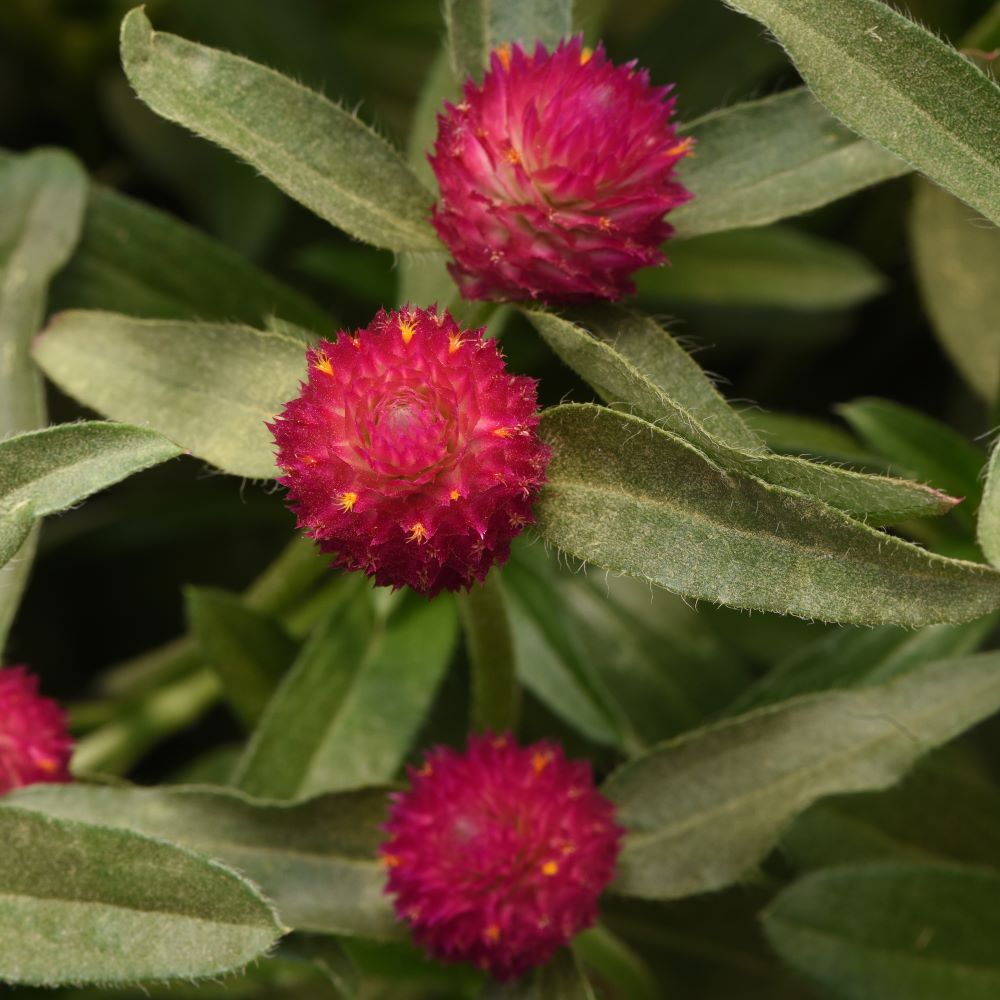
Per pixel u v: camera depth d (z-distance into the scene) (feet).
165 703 1.61
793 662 1.53
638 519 1.38
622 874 1.47
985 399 1.59
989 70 1.48
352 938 1.48
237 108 1.42
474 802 1.45
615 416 1.38
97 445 1.37
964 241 1.60
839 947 1.49
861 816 1.55
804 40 1.39
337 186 1.43
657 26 1.65
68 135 1.71
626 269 1.43
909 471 1.54
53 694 1.67
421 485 1.39
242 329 1.45
